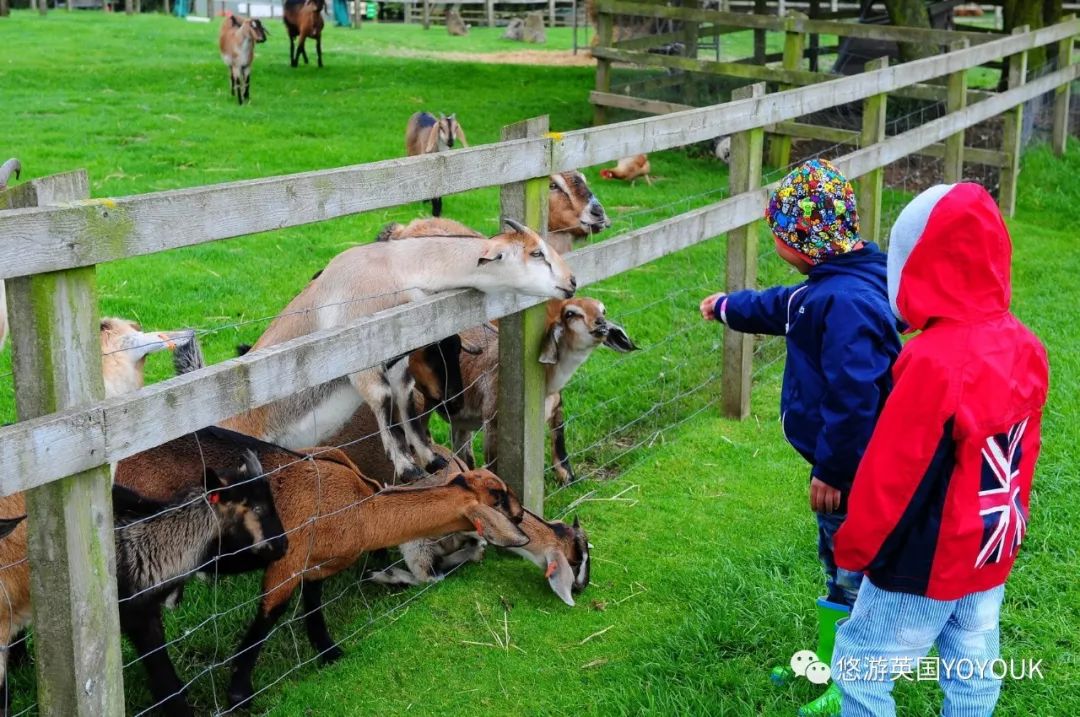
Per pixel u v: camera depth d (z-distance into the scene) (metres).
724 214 5.82
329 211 3.56
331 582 4.57
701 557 4.74
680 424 6.20
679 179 11.55
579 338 5.09
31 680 3.87
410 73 17.08
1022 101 10.73
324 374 3.60
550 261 4.38
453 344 4.93
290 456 4.05
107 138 11.88
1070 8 16.72
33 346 2.80
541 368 4.75
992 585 3.02
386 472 4.93
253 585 4.46
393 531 4.11
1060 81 11.97
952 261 2.87
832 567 3.66
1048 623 4.17
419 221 5.62
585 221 7.28
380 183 3.75
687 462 5.68
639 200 10.45
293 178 3.41
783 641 4.07
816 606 4.26
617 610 4.39
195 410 3.13
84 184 2.93
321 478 3.99
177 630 4.15
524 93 15.67
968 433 2.82
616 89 13.24
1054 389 6.39
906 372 2.87
